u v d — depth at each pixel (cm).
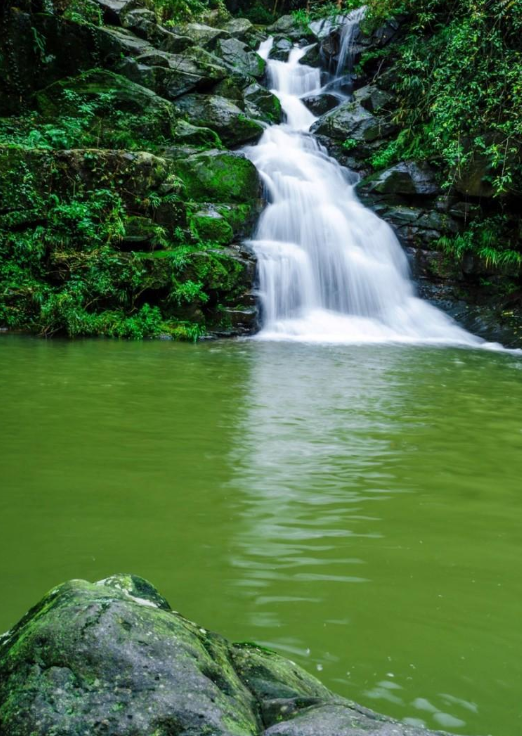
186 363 786
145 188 1158
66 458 411
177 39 1847
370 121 1683
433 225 1414
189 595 246
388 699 187
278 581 261
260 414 543
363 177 1642
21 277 1074
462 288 1394
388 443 474
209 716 129
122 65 1519
